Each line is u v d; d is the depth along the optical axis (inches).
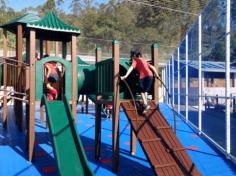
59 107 344.8
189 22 2237.9
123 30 2406.5
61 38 458.3
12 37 1508.4
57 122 325.4
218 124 413.4
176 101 757.9
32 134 351.6
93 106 983.6
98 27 2418.8
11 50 1117.1
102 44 1670.8
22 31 533.6
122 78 313.6
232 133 376.5
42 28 363.3
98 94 354.9
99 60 376.5
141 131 288.0
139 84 320.5
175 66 756.6
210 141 440.8
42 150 399.2
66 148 299.4
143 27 2411.4
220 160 350.3
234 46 340.5
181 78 674.8
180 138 473.4
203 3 1640.0
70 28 377.1
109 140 465.1
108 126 600.1
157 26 2368.4
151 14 2395.4
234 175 299.3
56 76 397.4
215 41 401.7
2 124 592.7
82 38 1696.6
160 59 1482.5
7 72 513.0
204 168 321.1
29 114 353.7
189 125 596.1
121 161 347.3
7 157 368.8
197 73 509.0
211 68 429.4
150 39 2289.6
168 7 1742.1
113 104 316.5
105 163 343.6
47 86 393.7
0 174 307.6
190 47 555.2
